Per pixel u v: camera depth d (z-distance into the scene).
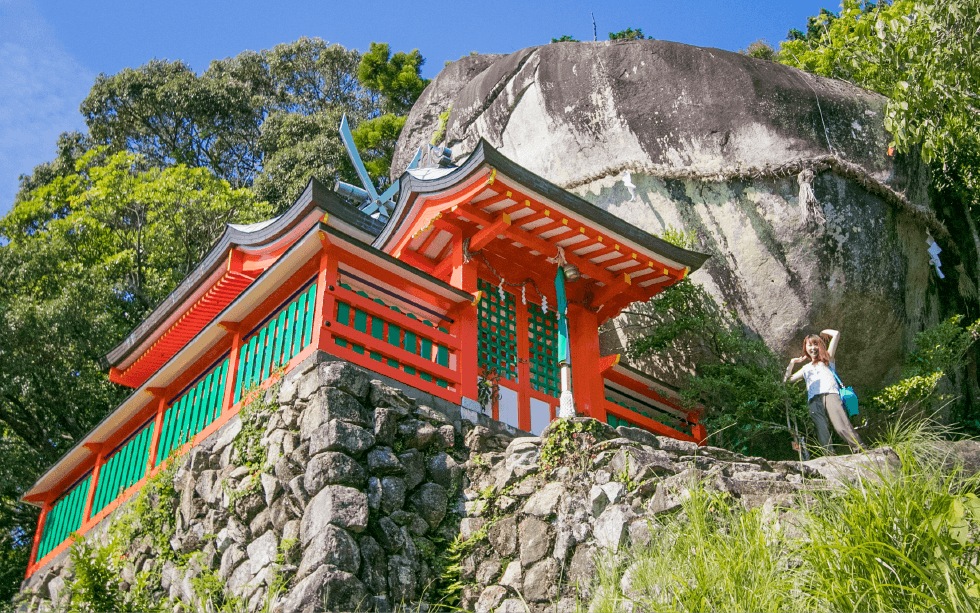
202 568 8.13
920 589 4.99
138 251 19.20
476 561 7.77
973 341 12.74
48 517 12.84
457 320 9.90
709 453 8.15
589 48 16.67
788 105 14.25
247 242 10.85
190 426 10.20
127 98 30.62
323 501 7.37
